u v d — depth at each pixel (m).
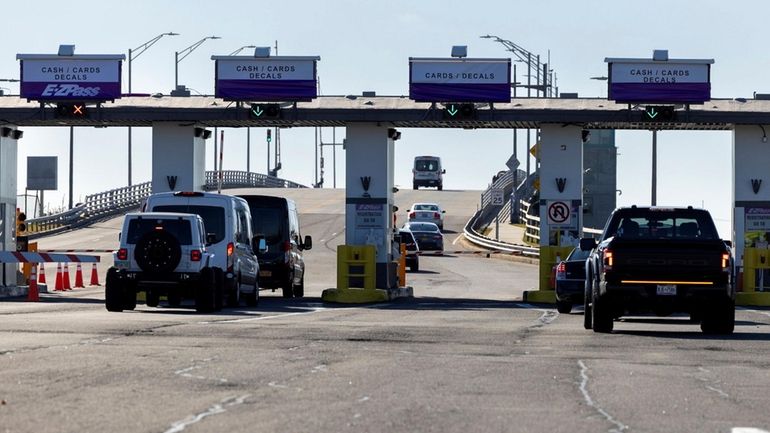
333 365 30.19
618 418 21.70
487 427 20.33
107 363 29.44
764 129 75.62
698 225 46.12
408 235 112.62
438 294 82.38
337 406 22.61
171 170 76.81
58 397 23.19
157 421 20.34
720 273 43.53
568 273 59.84
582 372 29.41
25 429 19.33
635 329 47.16
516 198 185.12
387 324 47.41
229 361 30.62
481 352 34.78
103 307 58.03
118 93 75.56
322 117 75.25
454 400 23.81
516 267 118.69
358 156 76.25
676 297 43.53
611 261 43.62
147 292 54.50
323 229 157.25
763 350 36.84
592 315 45.38
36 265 67.19
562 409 22.73
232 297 58.75
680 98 74.56
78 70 75.62
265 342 36.75
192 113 75.44
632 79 74.75
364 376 27.81
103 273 101.19
